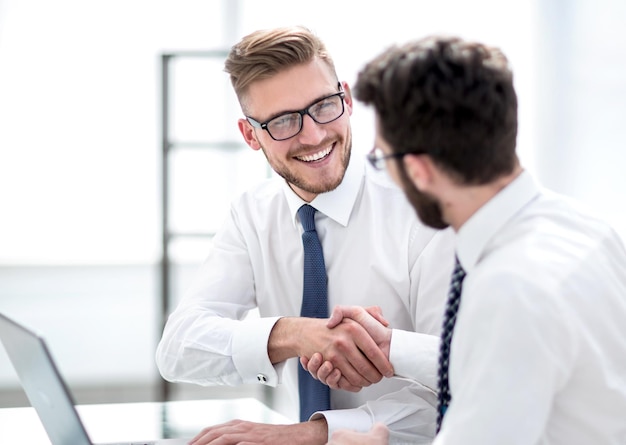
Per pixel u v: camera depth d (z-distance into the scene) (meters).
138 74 4.61
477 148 1.12
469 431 1.05
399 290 1.92
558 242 1.15
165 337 1.96
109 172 4.62
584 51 4.64
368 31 4.53
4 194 4.54
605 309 1.14
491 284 1.08
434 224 1.23
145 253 4.68
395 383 1.90
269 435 1.64
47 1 4.53
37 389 1.43
